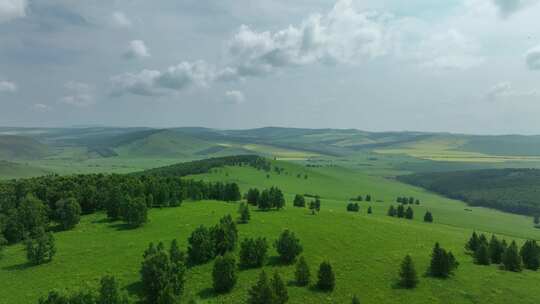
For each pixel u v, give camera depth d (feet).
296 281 267.39
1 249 335.88
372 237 368.48
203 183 628.69
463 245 366.84
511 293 254.88
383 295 249.75
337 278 272.51
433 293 253.65
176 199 500.33
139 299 246.88
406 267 264.11
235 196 597.11
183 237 361.10
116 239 366.02
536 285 268.62
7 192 482.69
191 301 236.22
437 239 382.42
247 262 294.46
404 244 352.90
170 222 415.64
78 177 583.99
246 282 268.00
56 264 309.63
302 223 408.26
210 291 257.55
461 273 285.84
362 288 258.57
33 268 304.30
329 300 243.40
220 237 318.24
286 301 237.45
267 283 228.63
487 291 256.93
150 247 285.64
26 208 411.13
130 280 272.92
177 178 623.77
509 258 300.81
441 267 278.46
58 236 384.06
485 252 311.27
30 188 490.08
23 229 386.73
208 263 300.61
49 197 472.44
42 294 254.27
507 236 556.10
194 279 275.39
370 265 295.48
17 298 250.16
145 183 526.57
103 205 483.92
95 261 311.68
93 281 270.87
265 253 298.76
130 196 466.70
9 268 306.96
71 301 201.67
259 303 226.58
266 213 461.78
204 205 508.12
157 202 496.64
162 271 242.17
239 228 383.24
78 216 418.31
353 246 337.72
